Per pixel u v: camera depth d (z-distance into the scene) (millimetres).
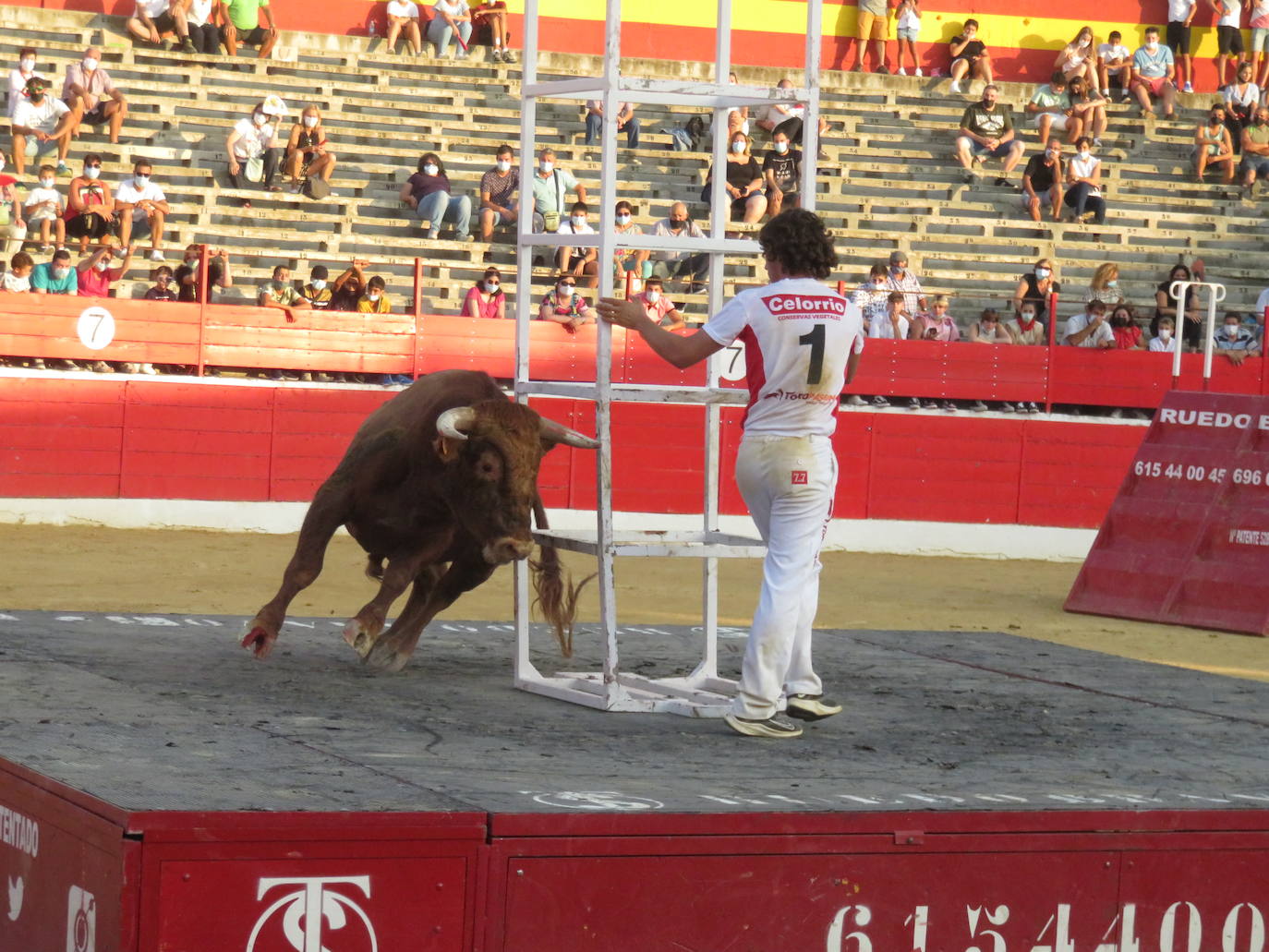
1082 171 50344
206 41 47625
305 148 43938
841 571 33719
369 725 11297
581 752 10625
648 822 8102
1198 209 51562
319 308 36906
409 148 46969
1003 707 13617
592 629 17891
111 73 45969
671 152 48531
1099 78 55344
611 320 11531
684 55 54312
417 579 14219
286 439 35000
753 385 11484
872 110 53156
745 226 45219
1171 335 40875
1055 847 8781
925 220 48281
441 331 37156
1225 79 56000
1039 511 38750
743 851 8250
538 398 36531
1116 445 38938
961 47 55062
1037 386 39812
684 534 13852
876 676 15086
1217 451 27266
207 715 11281
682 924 8156
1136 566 27453
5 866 8844
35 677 12477
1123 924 8930
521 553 12344
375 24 51156
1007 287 46719
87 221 38406
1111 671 16109
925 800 9117
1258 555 26094
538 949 7941
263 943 7477
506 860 7887
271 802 8047
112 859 7430
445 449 12281
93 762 9109
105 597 24516
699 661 15461
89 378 33594
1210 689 15312
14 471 33219
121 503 33969
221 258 37812
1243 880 9148
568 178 44406
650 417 36875
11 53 45625
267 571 28812
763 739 11547
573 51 53406
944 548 38438
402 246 42875
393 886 7703
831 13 55719
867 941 8469
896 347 39281
